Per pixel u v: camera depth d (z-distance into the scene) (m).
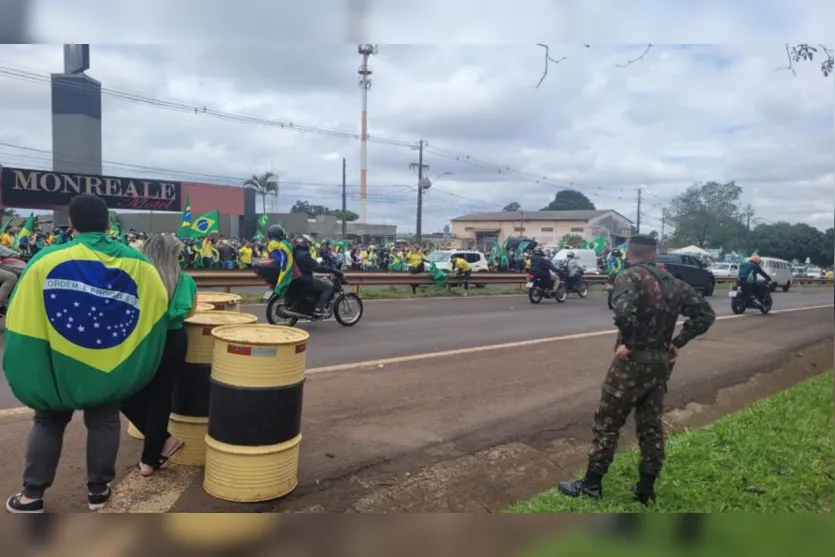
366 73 52.84
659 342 4.08
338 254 26.73
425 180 51.03
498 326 12.77
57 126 32.75
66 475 4.33
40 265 3.42
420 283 19.62
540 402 6.81
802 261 60.22
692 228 58.31
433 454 5.13
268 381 3.98
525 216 85.75
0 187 29.80
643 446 4.17
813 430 5.84
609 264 27.53
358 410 6.17
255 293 17.06
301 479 4.48
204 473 4.36
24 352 3.38
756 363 10.02
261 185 61.84
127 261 3.64
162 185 36.56
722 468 4.81
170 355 4.12
